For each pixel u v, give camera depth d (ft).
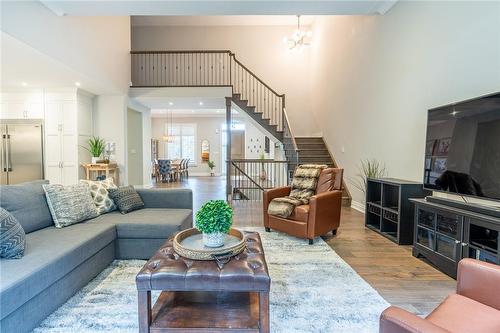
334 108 23.34
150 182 29.55
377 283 8.14
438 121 9.70
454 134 8.95
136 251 9.44
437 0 11.33
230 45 31.01
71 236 7.79
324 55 25.99
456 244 8.28
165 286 5.34
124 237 9.41
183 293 6.44
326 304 6.93
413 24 12.83
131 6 13.19
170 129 47.50
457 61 10.32
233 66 30.91
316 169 13.34
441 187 9.48
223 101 25.76
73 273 7.15
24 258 6.23
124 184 22.71
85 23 16.65
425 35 12.05
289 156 24.81
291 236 12.44
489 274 4.51
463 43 10.05
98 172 20.95
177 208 11.87
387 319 3.34
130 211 10.92
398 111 14.01
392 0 13.48
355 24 19.04
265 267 5.68
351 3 13.51
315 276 8.46
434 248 9.24
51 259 6.27
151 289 5.34
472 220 7.76
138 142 27.91
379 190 13.99
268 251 10.55
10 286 5.11
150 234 9.32
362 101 18.02
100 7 13.11
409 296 7.42
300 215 11.57
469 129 8.38
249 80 30.91
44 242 7.26
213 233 6.30
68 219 8.97
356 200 18.83
